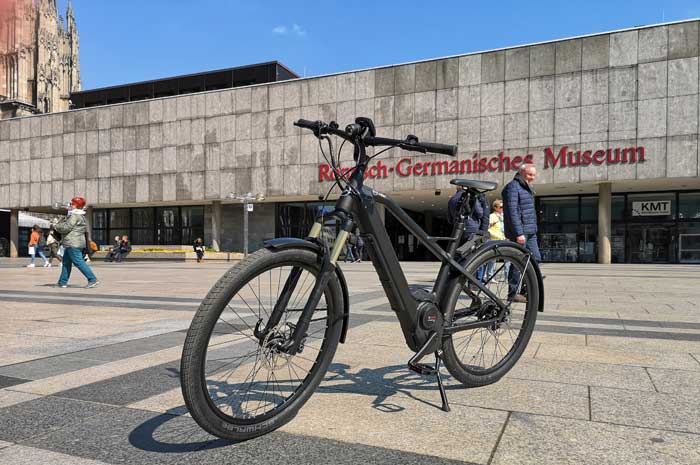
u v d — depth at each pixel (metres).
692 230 26.62
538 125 25.44
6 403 2.60
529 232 6.70
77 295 8.20
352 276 13.24
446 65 27.23
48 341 4.21
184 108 33.88
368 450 2.04
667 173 23.28
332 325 2.44
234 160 32.56
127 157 35.41
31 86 83.50
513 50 25.91
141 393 2.77
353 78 29.36
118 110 35.69
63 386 2.89
